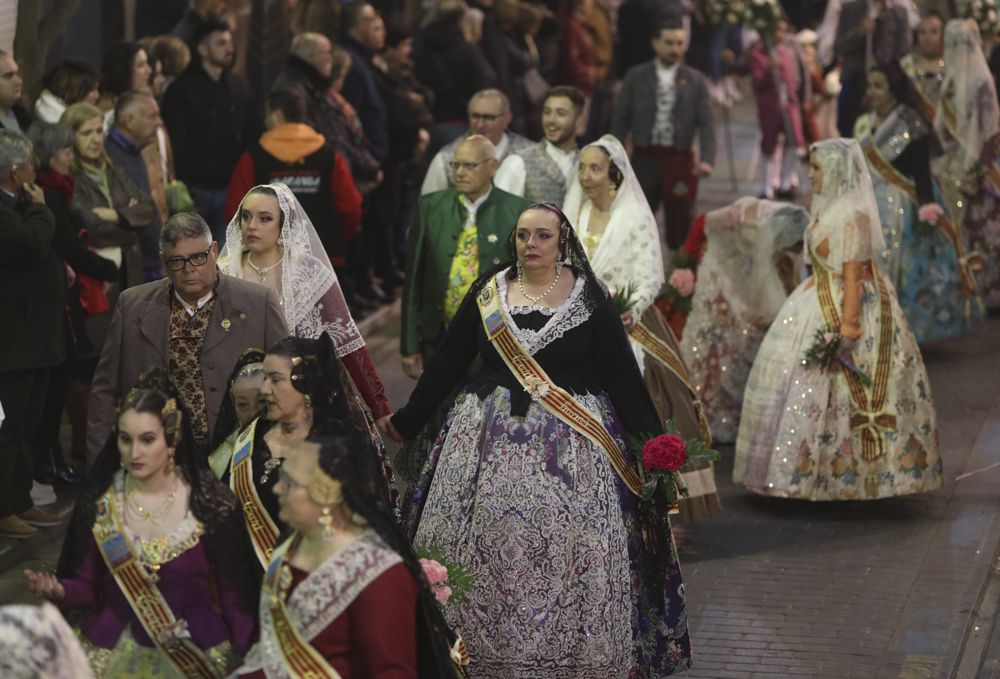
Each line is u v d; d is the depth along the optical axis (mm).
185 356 10219
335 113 18609
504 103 15023
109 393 10281
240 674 7535
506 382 9891
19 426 12711
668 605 10078
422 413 10352
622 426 10055
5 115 14156
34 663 5730
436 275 13062
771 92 28562
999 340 20125
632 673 9844
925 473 13852
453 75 22328
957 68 19781
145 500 7973
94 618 8000
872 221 13859
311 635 7191
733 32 41469
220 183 17891
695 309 16047
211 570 8031
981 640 11219
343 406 8961
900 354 13836
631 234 12742
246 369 9391
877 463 13703
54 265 13008
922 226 18719
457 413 10039
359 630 7180
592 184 12789
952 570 12531
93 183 14336
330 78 18688
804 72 28828
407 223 22391
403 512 10266
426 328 13172
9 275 12680
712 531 13508
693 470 12773
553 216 9805
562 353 9836
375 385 10938
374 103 19969
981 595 12078
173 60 17625
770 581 12297
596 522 9633
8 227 12406
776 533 13453
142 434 7801
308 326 10805
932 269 18844
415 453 11164
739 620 11500
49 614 5863
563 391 9773
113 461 8078
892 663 10719
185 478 8070
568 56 27781
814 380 13711
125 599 7961
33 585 7785
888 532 13453
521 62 24281
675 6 29719
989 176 20312
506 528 9547
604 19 29234
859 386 13703
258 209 10773
